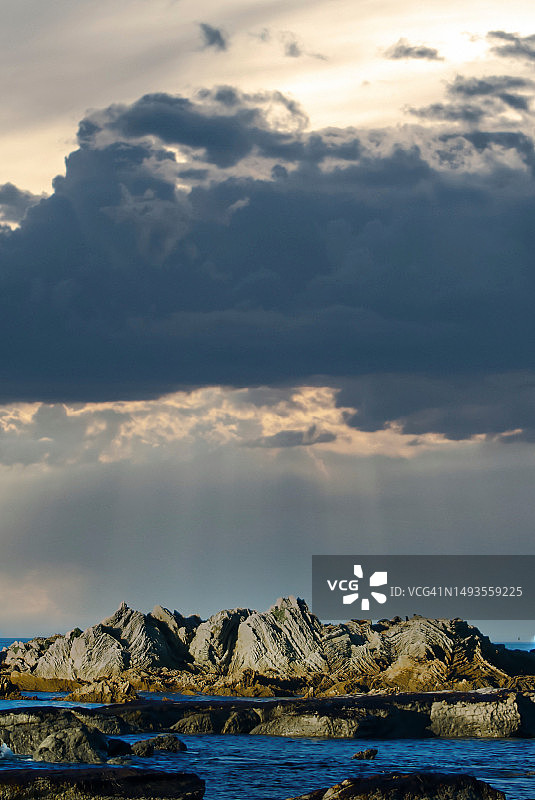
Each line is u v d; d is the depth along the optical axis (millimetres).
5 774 40906
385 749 59281
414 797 40344
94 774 41156
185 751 57344
